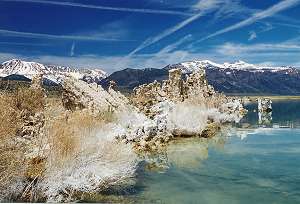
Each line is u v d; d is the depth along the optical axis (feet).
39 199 32.50
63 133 36.76
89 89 80.74
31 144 38.86
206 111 111.65
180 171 47.42
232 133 91.35
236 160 55.06
